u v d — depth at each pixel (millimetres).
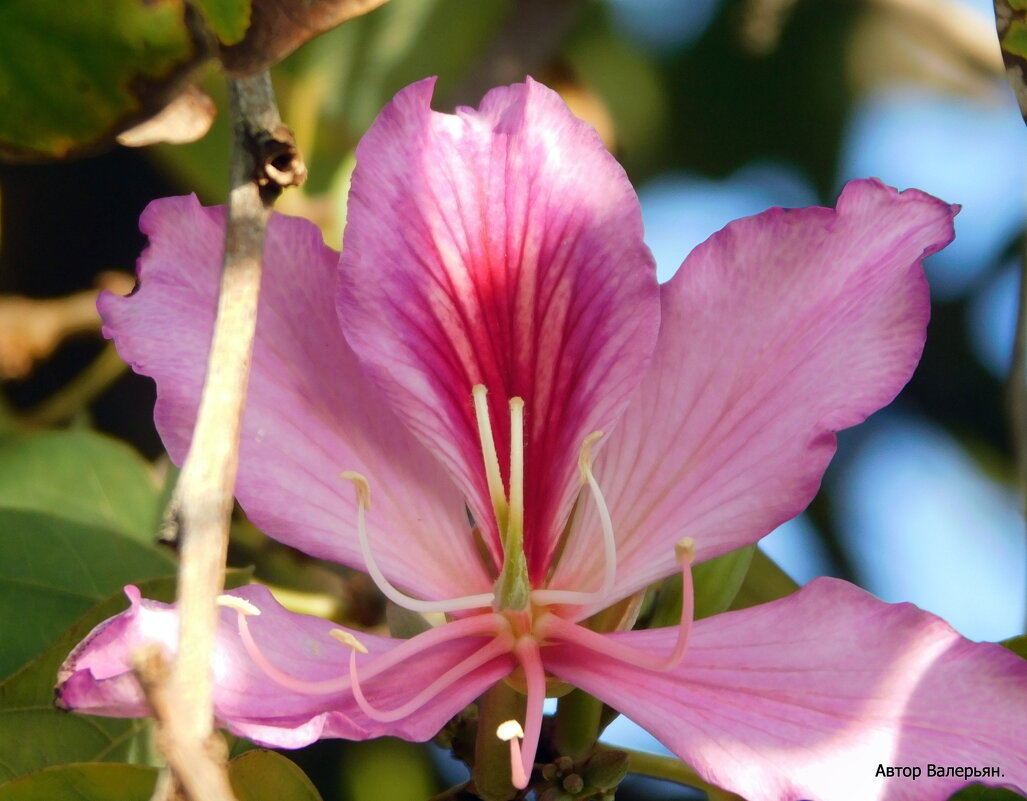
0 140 426
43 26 420
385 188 466
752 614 458
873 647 451
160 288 465
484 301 472
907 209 468
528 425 476
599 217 469
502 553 472
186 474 420
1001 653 446
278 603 457
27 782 464
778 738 446
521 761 448
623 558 472
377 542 470
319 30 419
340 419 472
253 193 430
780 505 465
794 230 470
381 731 441
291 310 471
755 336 471
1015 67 454
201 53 421
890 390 464
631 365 469
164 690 398
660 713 451
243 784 471
